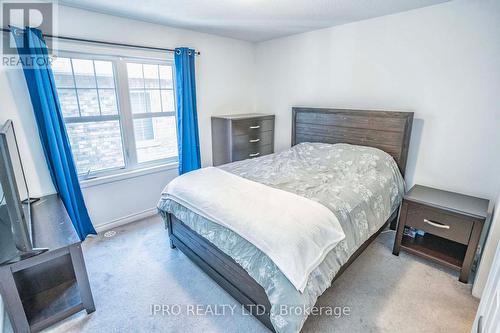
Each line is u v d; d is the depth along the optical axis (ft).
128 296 6.31
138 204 10.24
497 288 3.07
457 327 5.36
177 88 10.35
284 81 12.17
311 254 4.71
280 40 11.88
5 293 4.79
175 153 11.35
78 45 7.89
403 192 8.69
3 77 6.86
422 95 8.30
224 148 11.64
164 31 9.75
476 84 7.30
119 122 9.45
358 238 6.08
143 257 7.82
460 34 7.34
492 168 7.35
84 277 5.62
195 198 6.46
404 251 7.84
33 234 5.68
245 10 8.04
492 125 7.21
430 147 8.38
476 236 6.34
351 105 10.10
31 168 7.60
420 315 5.66
